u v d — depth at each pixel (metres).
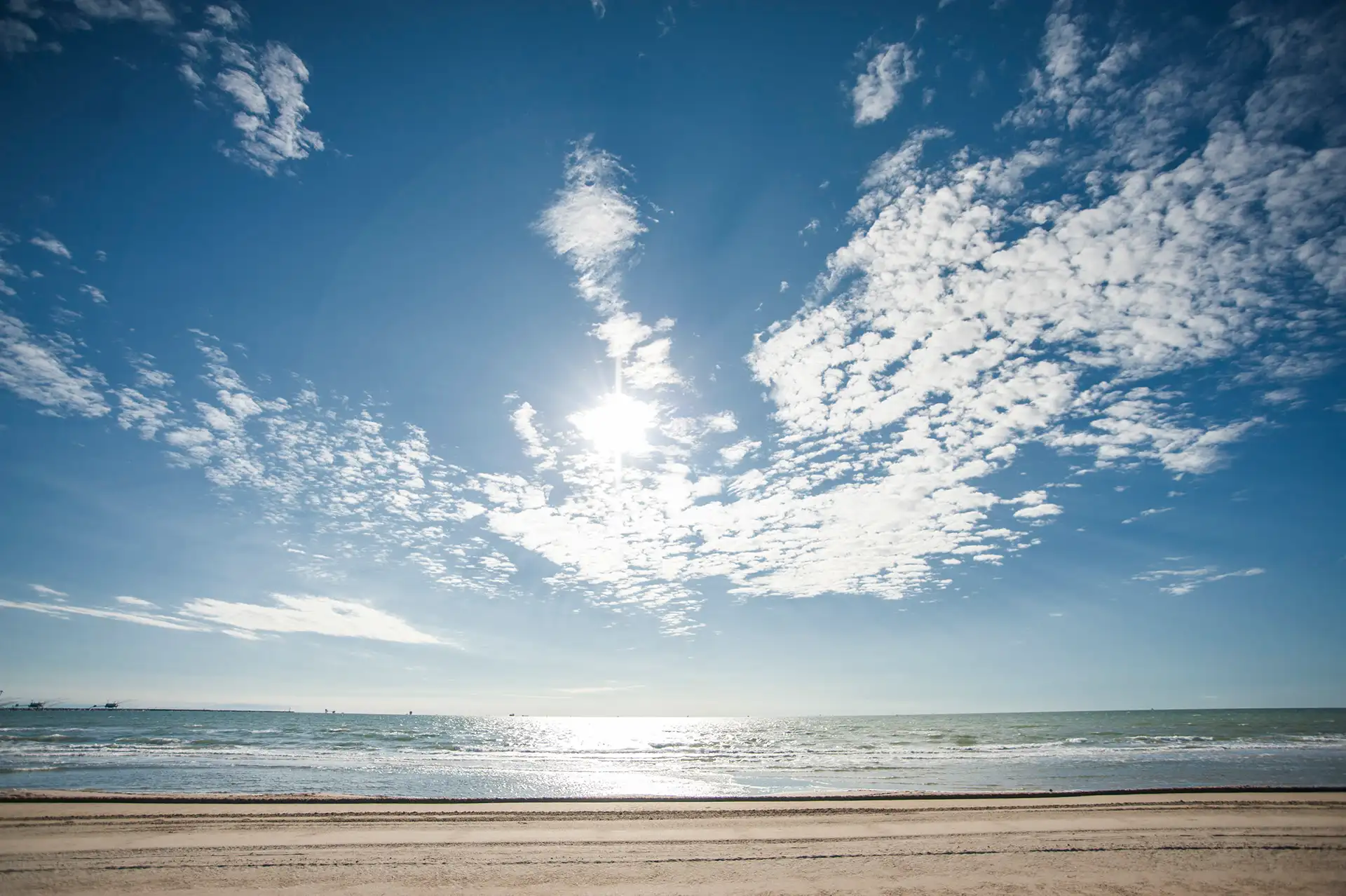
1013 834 11.50
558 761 29.55
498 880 8.76
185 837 10.86
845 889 8.42
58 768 23.09
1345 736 46.59
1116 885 8.52
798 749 41.31
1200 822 12.45
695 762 29.81
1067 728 67.56
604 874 9.10
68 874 8.73
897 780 22.09
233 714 136.75
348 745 40.50
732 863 9.66
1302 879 8.80
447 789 19.31
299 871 9.02
